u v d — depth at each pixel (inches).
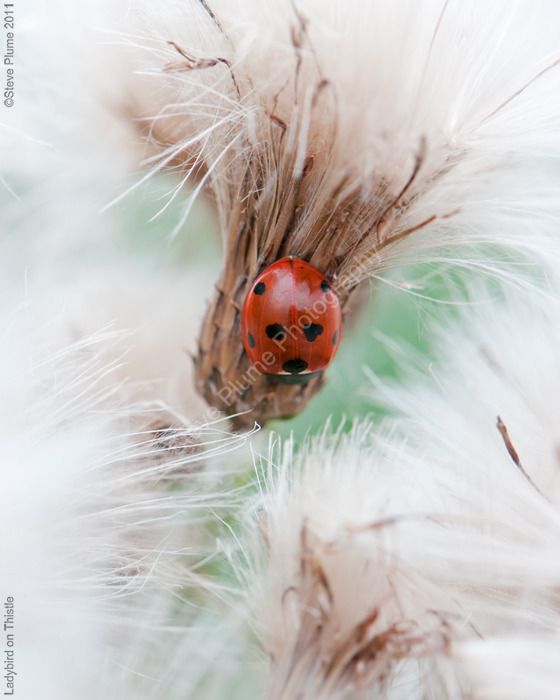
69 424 4.4
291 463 4.3
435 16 4.3
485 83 4.4
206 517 4.5
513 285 4.7
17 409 4.4
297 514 4.2
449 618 4.1
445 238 4.6
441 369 4.9
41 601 4.2
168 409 4.6
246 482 4.6
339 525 4.1
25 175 4.9
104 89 4.7
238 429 4.7
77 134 4.8
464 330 4.8
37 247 5.0
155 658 4.4
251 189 4.5
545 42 4.6
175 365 4.9
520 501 4.2
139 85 4.7
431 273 4.8
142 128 4.7
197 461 4.6
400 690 4.3
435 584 4.2
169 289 5.1
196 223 5.1
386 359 5.2
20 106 4.8
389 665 4.1
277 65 4.3
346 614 4.1
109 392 4.6
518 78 4.5
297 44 4.3
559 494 4.3
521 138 4.5
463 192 4.5
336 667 4.1
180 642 4.4
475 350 4.6
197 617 4.5
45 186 4.9
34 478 4.3
